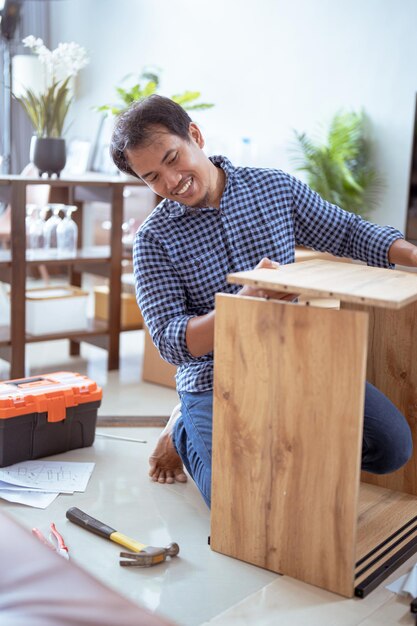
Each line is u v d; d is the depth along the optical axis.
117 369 3.52
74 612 0.98
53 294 3.42
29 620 0.96
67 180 3.26
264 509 1.73
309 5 4.16
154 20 5.07
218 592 1.65
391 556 1.77
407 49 3.80
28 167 4.69
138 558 1.73
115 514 2.01
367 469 1.92
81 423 2.45
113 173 4.99
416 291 1.52
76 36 5.69
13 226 3.12
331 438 1.61
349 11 3.99
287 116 4.35
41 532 1.88
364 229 2.01
